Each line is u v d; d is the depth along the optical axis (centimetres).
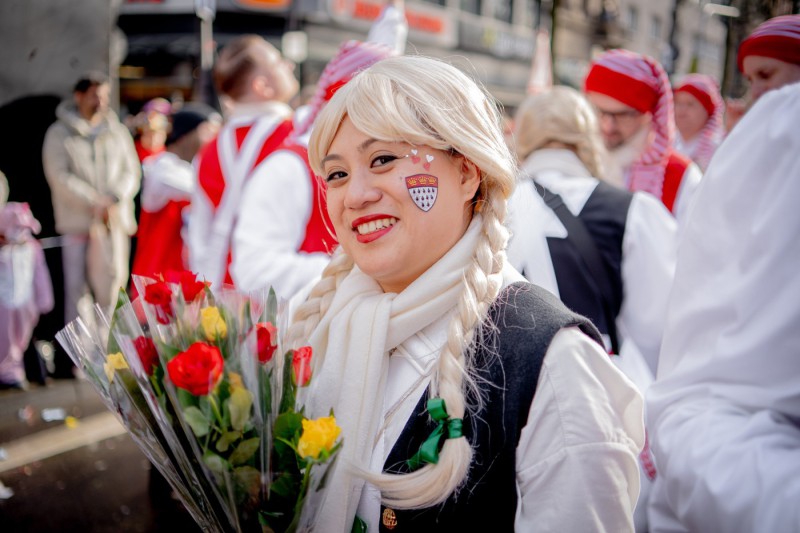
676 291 146
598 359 104
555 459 98
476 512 101
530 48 1571
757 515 111
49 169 431
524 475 101
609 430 100
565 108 213
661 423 139
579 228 194
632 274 194
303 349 107
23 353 435
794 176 125
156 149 563
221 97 296
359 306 115
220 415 95
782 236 124
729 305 130
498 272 110
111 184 456
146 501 303
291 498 99
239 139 276
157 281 109
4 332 398
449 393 101
